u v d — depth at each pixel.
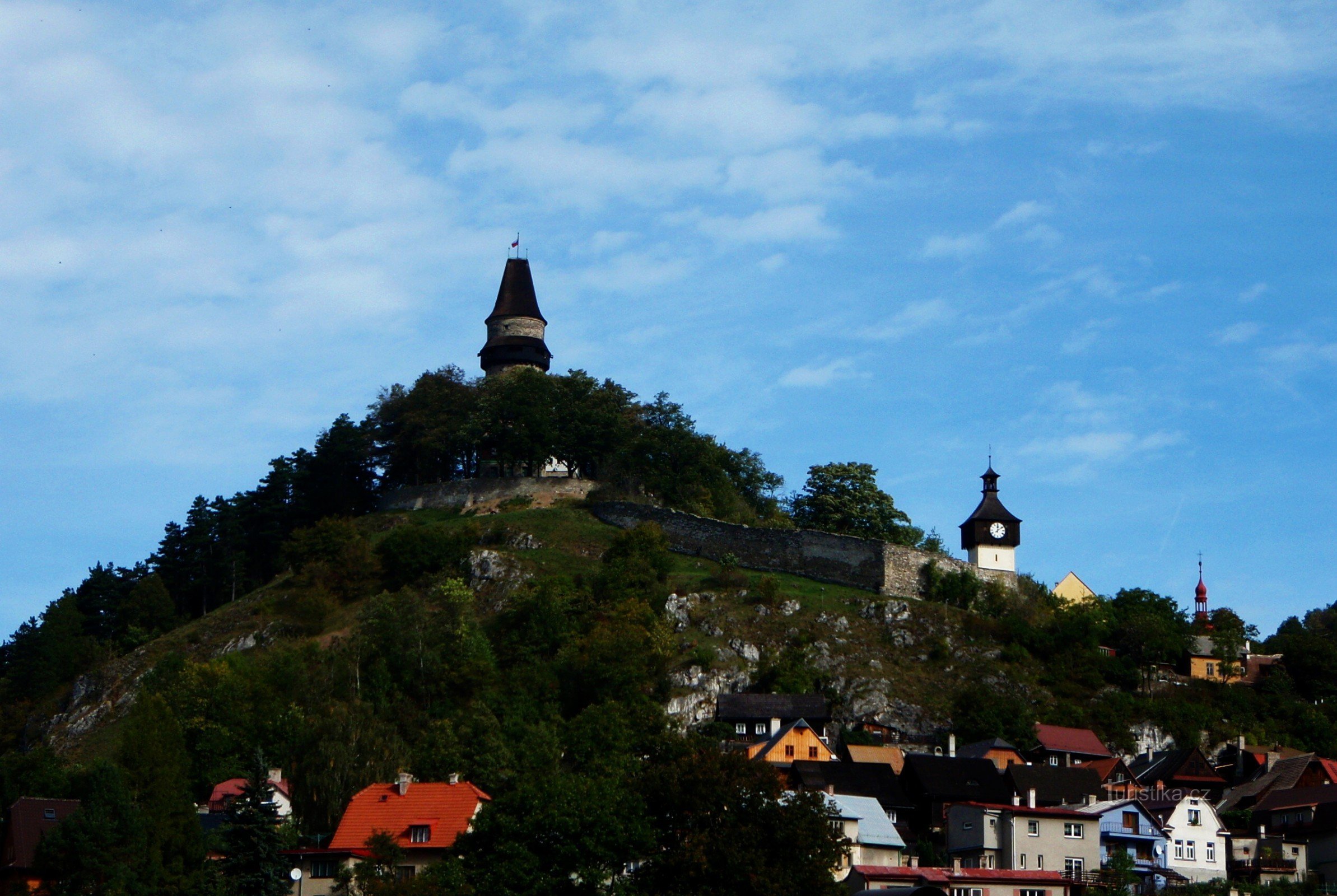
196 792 115.50
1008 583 157.12
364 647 135.00
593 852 81.44
